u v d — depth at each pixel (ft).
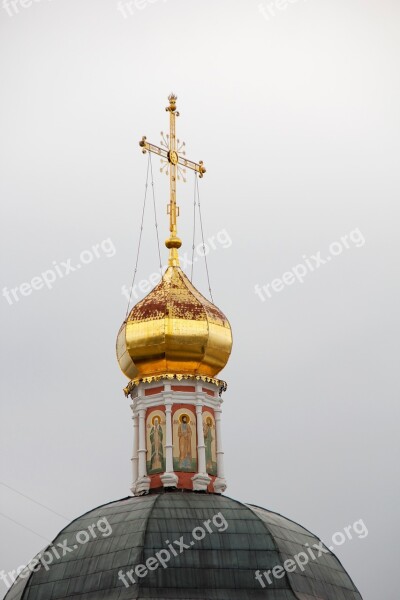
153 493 291.79
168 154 321.11
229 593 261.44
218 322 303.68
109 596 260.21
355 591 281.95
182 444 296.30
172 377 299.58
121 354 305.53
